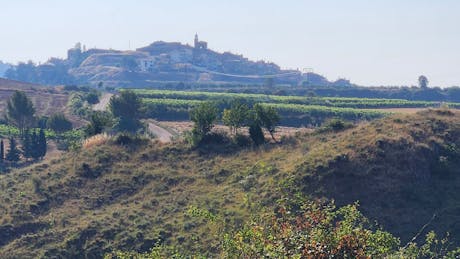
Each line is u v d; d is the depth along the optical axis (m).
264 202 53.16
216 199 59.38
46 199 63.94
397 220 52.12
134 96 133.50
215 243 47.62
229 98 183.00
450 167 60.16
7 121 131.62
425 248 22.97
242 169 67.88
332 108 151.50
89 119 148.50
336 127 75.00
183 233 52.94
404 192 55.81
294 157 66.31
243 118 79.50
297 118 146.38
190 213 24.02
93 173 69.88
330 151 61.94
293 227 17.97
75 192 65.94
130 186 67.19
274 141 76.38
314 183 56.78
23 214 59.84
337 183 56.69
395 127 66.56
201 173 69.00
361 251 16.45
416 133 64.81
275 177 60.12
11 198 64.00
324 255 16.31
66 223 58.34
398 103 175.88
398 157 59.94
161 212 59.25
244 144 75.94
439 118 69.25
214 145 76.31
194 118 78.94
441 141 63.78
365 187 56.34
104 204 63.69
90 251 52.66
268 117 77.56
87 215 60.47
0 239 55.62
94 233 55.22
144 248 52.06
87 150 75.75
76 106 172.25
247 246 17.78
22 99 128.00
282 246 16.55
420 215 52.69
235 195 59.34
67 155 76.38
